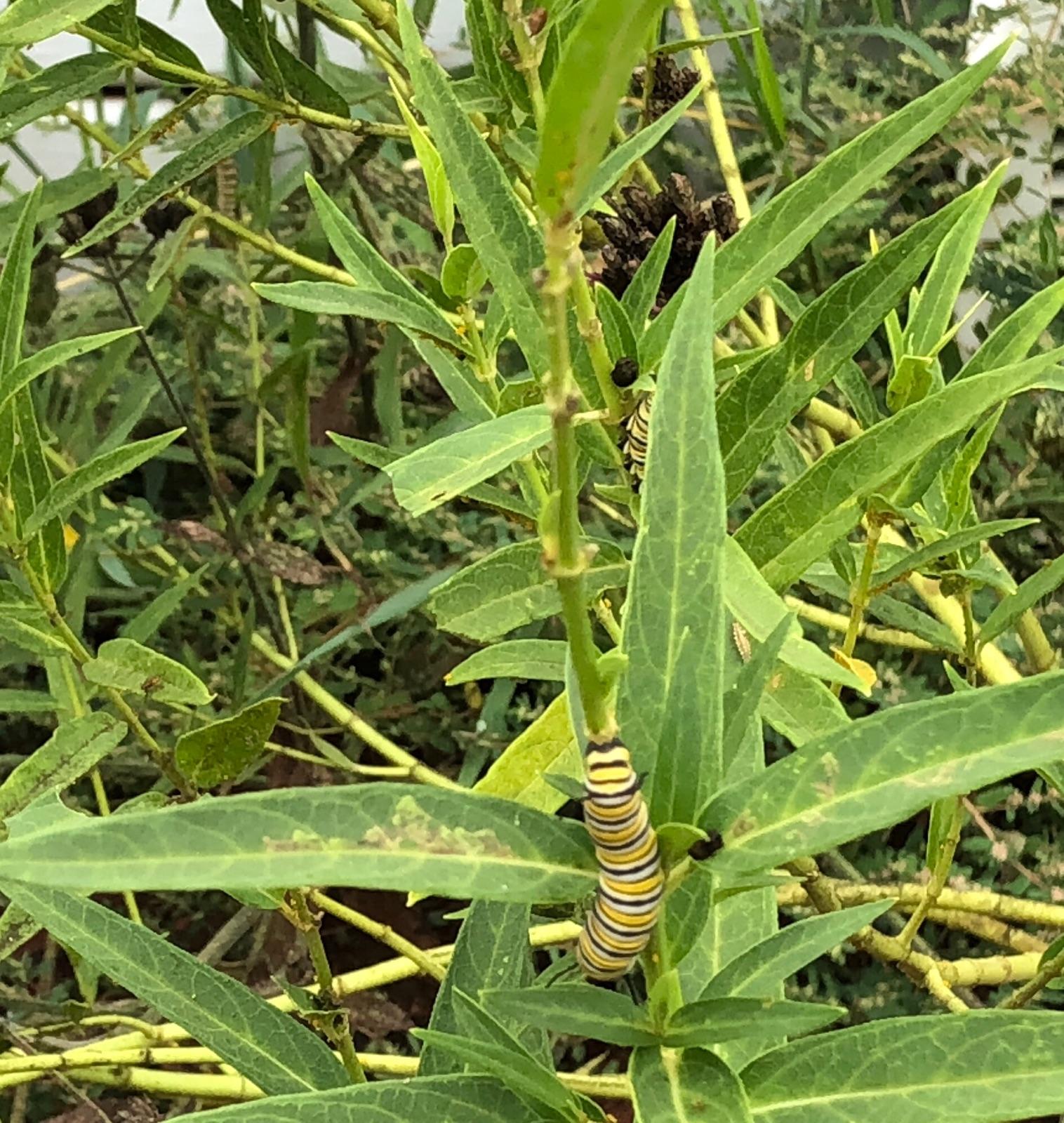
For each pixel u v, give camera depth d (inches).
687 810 8.2
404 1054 27.0
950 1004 19.2
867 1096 8.7
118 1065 21.7
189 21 36.0
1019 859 26.3
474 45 13.9
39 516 14.5
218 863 7.3
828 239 28.9
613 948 7.9
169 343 34.6
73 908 12.6
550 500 6.5
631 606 8.9
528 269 10.0
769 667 9.2
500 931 12.7
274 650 27.8
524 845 8.0
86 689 20.1
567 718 13.7
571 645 7.0
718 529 8.8
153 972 12.6
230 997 12.7
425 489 8.1
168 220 24.6
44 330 30.2
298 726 28.0
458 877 7.7
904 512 14.8
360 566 30.0
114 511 27.8
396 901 29.4
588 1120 9.1
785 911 23.0
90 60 18.3
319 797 7.7
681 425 9.0
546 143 5.5
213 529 27.8
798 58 33.3
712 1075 8.4
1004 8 26.8
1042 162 28.0
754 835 8.0
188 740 12.3
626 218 14.4
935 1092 8.5
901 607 18.2
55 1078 21.7
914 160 29.5
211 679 27.4
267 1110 8.9
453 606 14.1
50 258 25.5
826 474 12.6
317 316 27.6
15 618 15.1
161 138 22.4
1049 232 24.7
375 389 27.3
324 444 31.7
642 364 12.2
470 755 27.9
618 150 9.7
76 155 38.0
